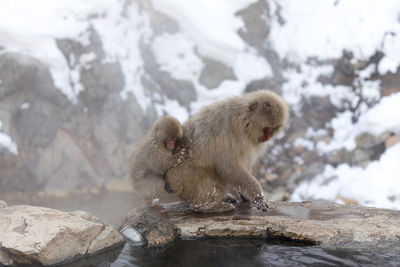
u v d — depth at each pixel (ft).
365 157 39.27
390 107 39.58
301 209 18.48
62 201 35.68
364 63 43.19
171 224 15.80
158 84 44.42
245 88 43.75
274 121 17.08
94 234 13.74
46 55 39.96
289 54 45.88
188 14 44.98
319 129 42.34
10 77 38.19
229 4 46.06
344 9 45.70
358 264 12.64
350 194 36.86
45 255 12.23
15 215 13.73
